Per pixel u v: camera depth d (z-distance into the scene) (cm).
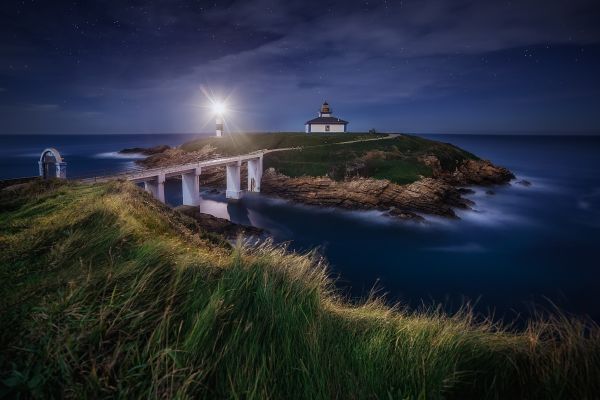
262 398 206
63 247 493
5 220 910
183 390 197
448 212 5534
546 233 4797
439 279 3322
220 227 4438
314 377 234
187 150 11231
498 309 2720
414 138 10806
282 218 5716
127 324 263
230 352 243
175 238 888
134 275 356
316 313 333
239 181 7156
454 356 278
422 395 221
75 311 263
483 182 8244
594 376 240
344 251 4116
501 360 283
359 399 222
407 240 4506
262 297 326
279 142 10306
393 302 2817
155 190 4941
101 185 1778
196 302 303
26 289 328
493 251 4119
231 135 11800
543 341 298
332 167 7356
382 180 6325
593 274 3459
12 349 223
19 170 10331
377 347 279
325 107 12419
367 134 11094
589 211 5953
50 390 200
